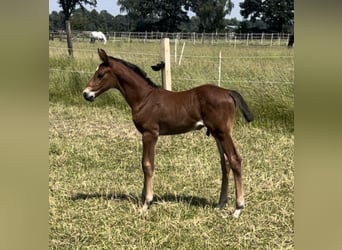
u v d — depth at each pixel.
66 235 4.46
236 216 4.84
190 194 5.54
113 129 8.66
